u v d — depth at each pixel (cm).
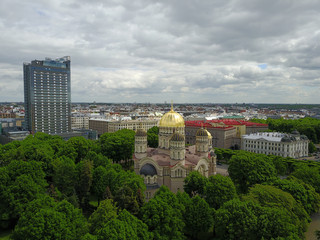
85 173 11494
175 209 8350
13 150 14138
